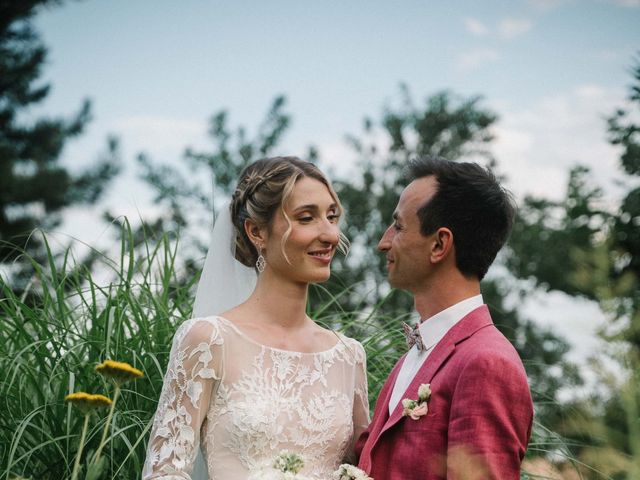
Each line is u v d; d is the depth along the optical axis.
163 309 3.28
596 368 1.32
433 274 2.54
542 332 7.31
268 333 2.80
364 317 3.87
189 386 2.63
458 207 2.48
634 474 1.23
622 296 1.35
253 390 2.68
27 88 13.24
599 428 1.28
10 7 12.85
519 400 2.22
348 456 2.83
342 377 2.90
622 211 4.95
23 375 3.04
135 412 2.93
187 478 2.56
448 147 9.27
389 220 8.85
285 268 2.80
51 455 2.88
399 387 2.56
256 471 2.59
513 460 2.17
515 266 7.55
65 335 3.07
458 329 2.46
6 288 3.20
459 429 2.21
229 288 3.03
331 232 2.79
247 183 2.88
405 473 2.33
